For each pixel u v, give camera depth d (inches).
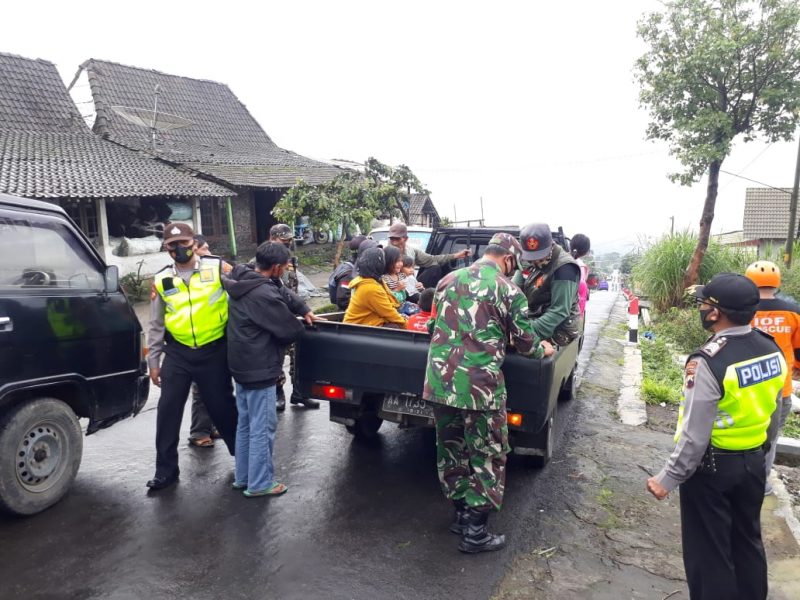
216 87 978.1
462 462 146.8
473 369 133.3
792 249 603.2
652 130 517.7
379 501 164.4
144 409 240.8
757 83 476.1
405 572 132.0
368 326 169.5
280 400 238.2
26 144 616.1
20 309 145.9
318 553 138.5
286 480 176.4
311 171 867.4
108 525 148.8
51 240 158.4
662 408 263.3
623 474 186.4
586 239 278.4
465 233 285.1
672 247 522.3
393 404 170.1
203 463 187.3
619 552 142.0
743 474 102.3
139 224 632.4
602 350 381.4
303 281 555.5
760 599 107.3
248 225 805.2
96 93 781.9
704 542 105.1
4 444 144.0
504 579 130.5
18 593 122.3
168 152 748.0
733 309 101.3
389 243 238.7
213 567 132.3
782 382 104.5
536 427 153.9
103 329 168.1
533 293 171.6
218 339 167.5
